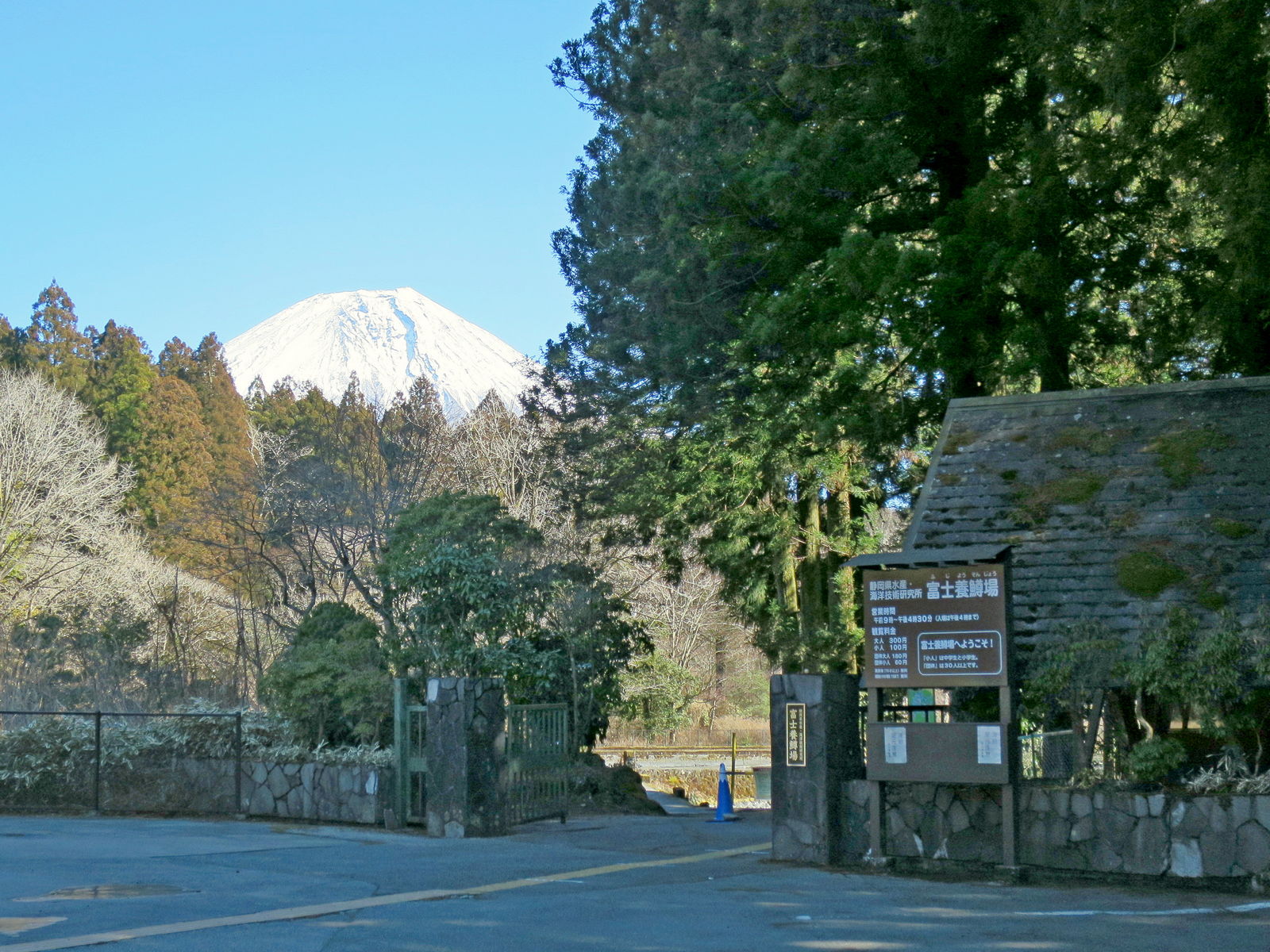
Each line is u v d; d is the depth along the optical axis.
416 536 24.44
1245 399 17.11
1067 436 17.25
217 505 40.56
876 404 23.00
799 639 30.19
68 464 50.25
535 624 25.20
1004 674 12.94
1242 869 12.00
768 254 23.52
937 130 24.09
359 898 11.17
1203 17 18.12
